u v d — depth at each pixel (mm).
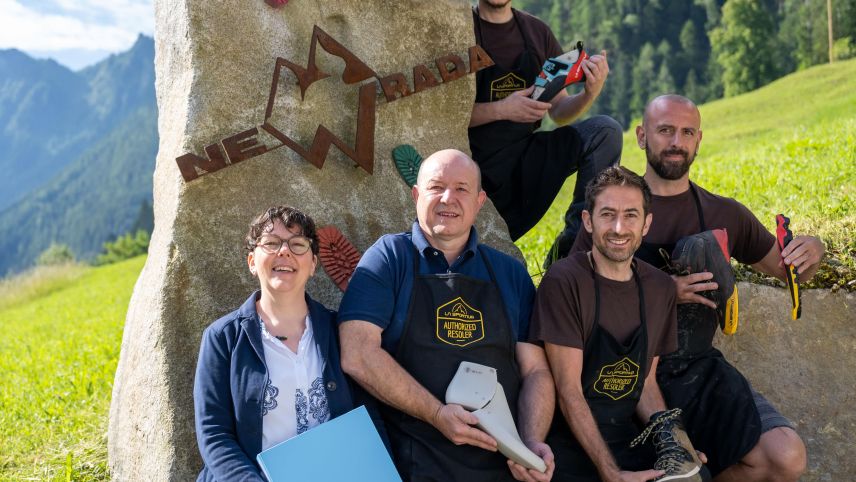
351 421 3123
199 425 3115
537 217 5055
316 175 4184
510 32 5004
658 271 3727
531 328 3592
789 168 8094
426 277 3463
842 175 6914
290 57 4172
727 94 57344
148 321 3725
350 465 3059
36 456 4973
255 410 3113
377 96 4430
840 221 5398
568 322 3553
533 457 3182
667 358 3938
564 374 3541
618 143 4934
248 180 3979
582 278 3588
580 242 4035
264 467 2957
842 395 4586
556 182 4945
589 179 4930
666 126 4082
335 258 4125
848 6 50781
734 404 3746
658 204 4180
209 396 3143
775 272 4348
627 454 3584
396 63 4523
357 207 4285
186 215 3797
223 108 3947
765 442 3617
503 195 5047
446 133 4656
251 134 3953
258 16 4086
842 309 4742
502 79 4965
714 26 69000
